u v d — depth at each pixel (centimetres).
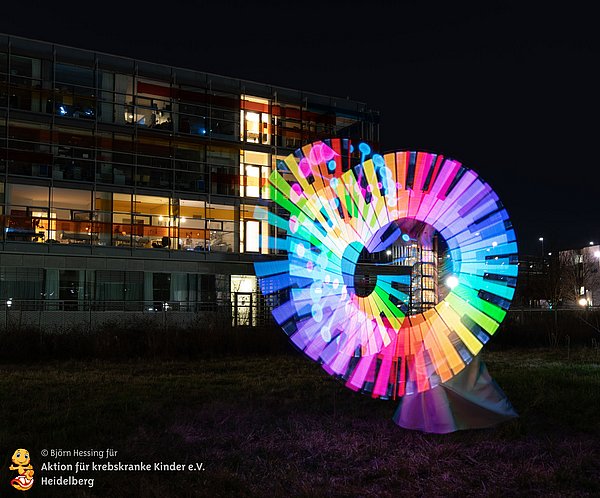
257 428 773
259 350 1755
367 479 590
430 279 775
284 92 3281
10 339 1614
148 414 841
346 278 770
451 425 745
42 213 2767
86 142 2789
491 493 542
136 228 2844
